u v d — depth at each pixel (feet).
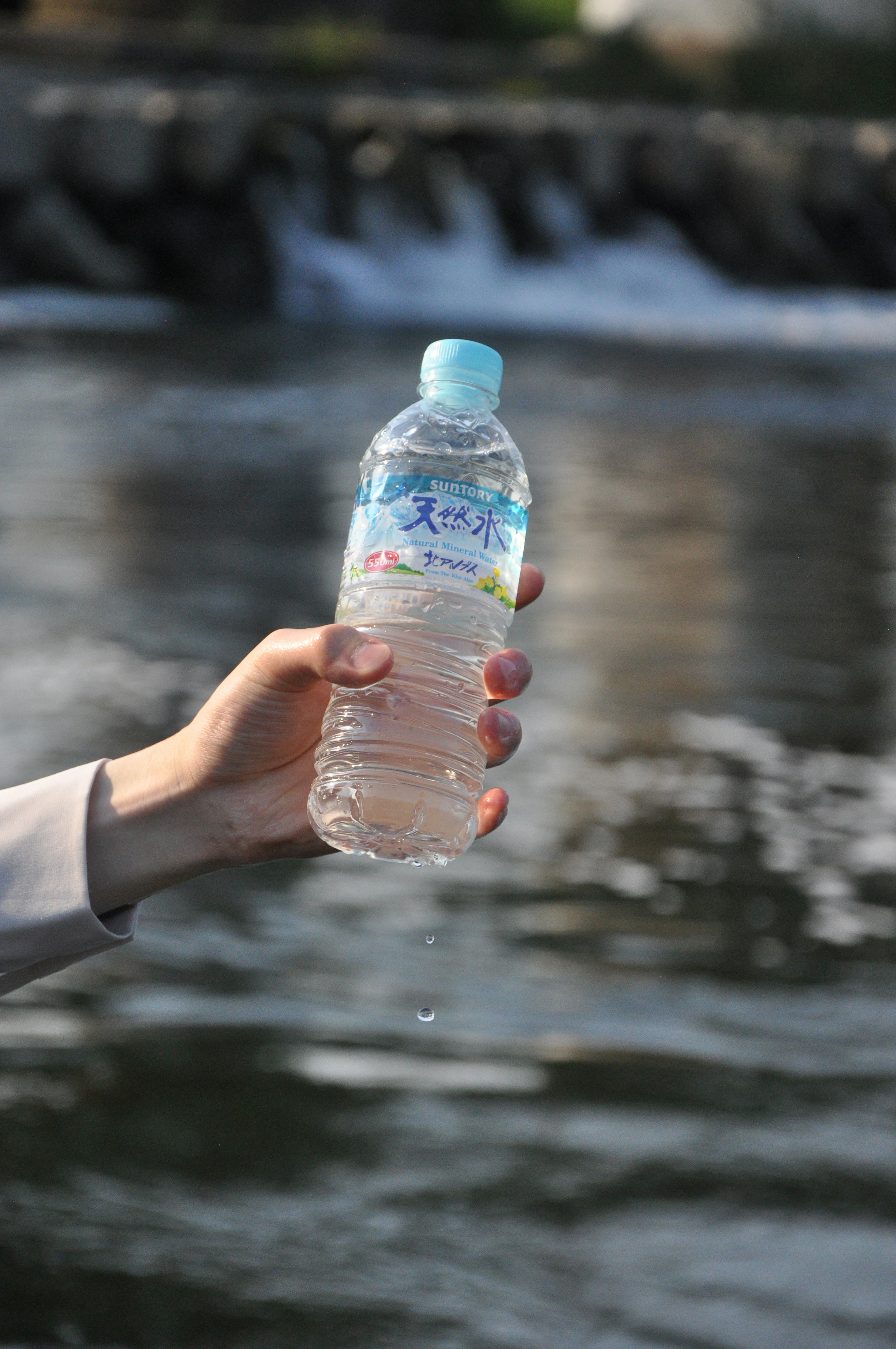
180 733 6.22
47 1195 8.38
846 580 24.90
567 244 75.31
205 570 23.63
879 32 103.91
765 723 17.43
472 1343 7.32
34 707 16.76
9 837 5.99
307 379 45.93
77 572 23.07
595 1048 10.18
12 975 6.10
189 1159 8.74
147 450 33.99
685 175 78.28
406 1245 8.07
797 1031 10.41
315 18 102.89
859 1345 7.38
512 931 11.94
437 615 6.34
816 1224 8.33
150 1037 10.15
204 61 90.22
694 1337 7.41
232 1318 7.45
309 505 29.04
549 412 42.22
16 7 107.55
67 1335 7.29
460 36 110.01
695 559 25.86
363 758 6.70
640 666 19.53
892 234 82.74
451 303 69.05
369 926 11.98
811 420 43.57
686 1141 9.10
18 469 30.91
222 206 67.21
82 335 52.70
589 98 96.78
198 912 12.16
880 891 12.91
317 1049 10.08
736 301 76.28
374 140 72.38
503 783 15.21
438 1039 10.25
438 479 6.37
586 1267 7.94
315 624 20.88
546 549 26.17
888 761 16.29
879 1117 9.37
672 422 41.91
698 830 14.20
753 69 98.89
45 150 64.95
